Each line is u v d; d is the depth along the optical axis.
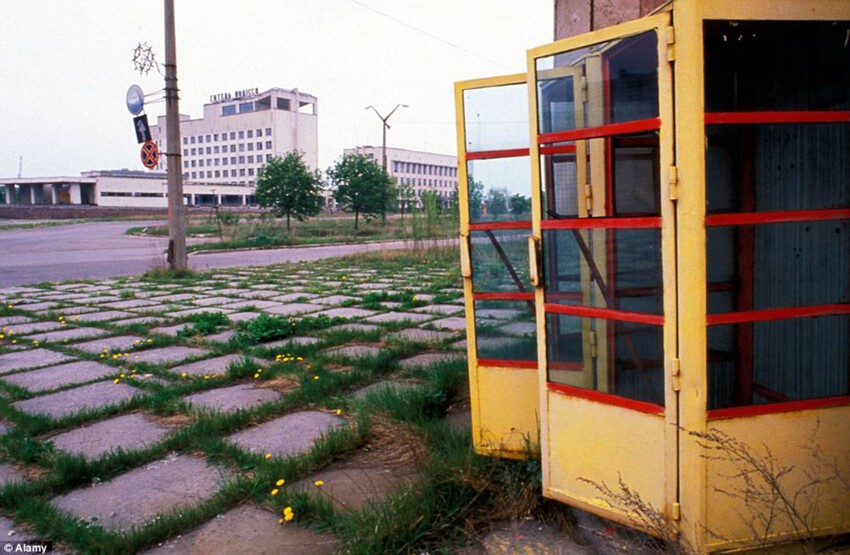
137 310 10.62
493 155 3.71
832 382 2.71
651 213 2.73
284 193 35.41
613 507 2.79
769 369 2.85
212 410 4.96
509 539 2.95
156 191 97.75
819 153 2.73
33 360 7.15
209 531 3.20
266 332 7.82
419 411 4.46
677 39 2.46
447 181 130.25
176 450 4.33
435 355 6.65
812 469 2.63
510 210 3.67
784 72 2.82
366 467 3.85
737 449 2.54
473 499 3.17
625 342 2.77
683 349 2.53
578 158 3.02
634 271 2.73
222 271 17.34
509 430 3.62
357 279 14.71
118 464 4.06
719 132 2.92
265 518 3.30
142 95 16.14
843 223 2.67
